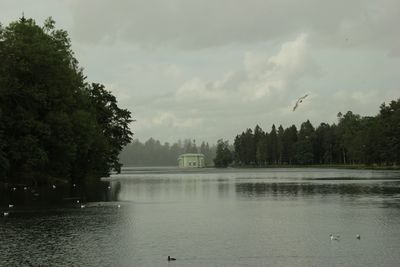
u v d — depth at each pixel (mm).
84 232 29594
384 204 44750
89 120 80250
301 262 21578
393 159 161875
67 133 73062
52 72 72562
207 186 79875
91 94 107562
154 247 24953
